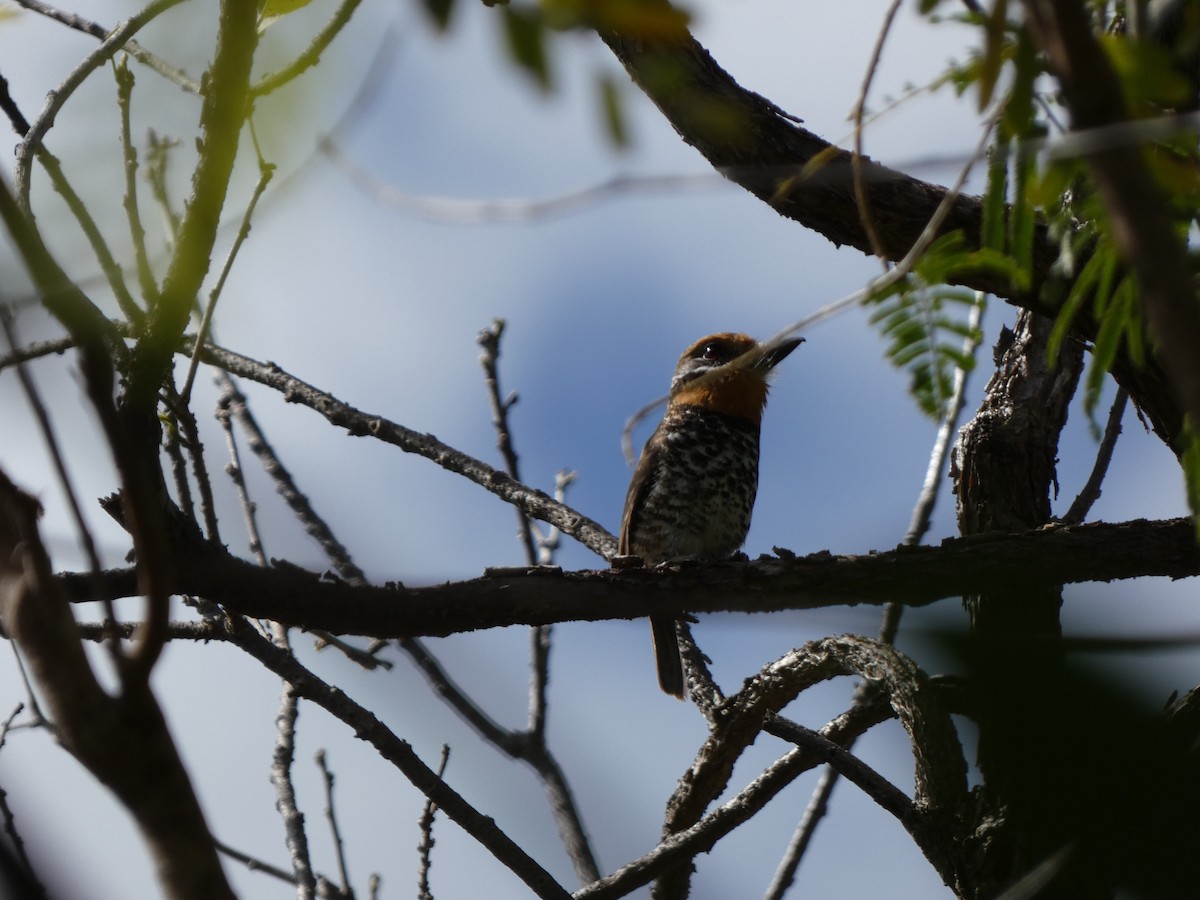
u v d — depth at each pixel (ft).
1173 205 13.12
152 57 18.12
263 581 19.99
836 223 21.45
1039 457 26.23
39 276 10.73
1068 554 20.38
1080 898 8.18
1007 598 19.92
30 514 10.56
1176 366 7.95
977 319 20.67
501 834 24.26
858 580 20.61
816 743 24.36
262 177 13.51
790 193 20.95
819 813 28.91
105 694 10.02
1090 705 7.80
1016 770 8.07
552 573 21.56
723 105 18.97
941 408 15.98
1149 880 8.03
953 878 18.21
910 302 15.97
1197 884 7.93
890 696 20.98
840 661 22.63
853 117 13.60
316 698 24.00
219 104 15.85
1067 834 8.11
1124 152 8.13
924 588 20.68
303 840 25.91
